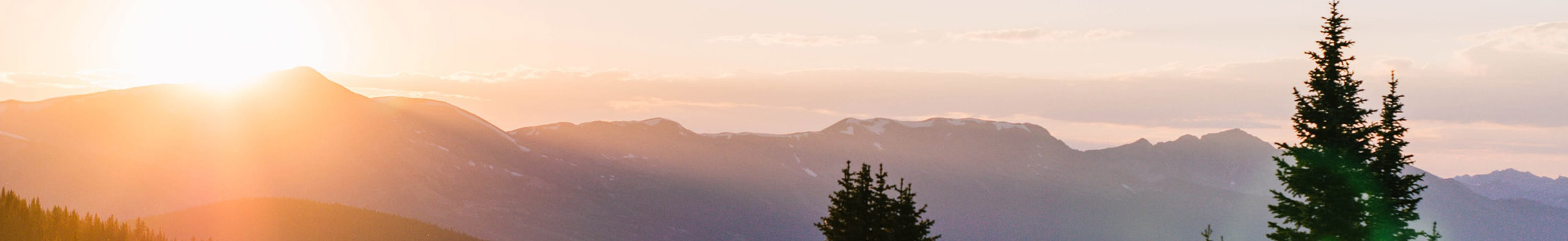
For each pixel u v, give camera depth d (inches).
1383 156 1614.2
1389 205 1596.9
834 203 2096.5
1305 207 1644.9
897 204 2060.8
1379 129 1625.2
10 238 3021.7
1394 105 1633.9
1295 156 1647.4
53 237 3193.9
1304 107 1660.9
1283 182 1689.2
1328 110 1637.6
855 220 2036.2
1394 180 1620.3
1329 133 1615.4
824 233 2090.3
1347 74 1643.7
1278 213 1684.3
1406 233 1604.3
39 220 3233.3
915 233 2047.2
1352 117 1620.3
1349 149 1594.5
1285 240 1663.4
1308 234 1647.4
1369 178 1595.7
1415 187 1628.9
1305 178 1622.8
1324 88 1631.4
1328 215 1609.3
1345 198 1599.4
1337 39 1651.1
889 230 2031.3
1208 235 1699.1
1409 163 1628.9
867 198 2070.6
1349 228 1594.5
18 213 3169.3
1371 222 1612.9
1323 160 1604.3
